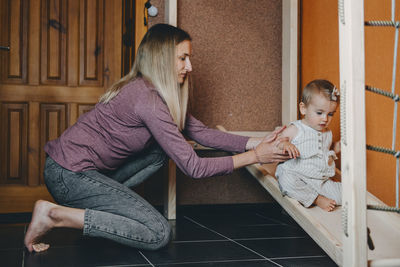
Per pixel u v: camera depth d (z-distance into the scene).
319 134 1.71
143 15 2.28
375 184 1.73
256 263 1.34
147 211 1.47
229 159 1.50
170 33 1.55
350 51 1.03
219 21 2.37
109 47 2.41
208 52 2.36
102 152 1.51
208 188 2.39
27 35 2.30
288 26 2.33
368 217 1.52
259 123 2.42
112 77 2.41
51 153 1.50
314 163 1.69
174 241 1.65
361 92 1.03
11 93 2.28
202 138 1.83
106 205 1.45
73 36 2.37
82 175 1.46
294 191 1.62
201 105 2.35
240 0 2.40
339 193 1.68
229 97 2.39
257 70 2.42
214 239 1.68
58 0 2.35
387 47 1.63
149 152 1.72
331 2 2.06
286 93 2.35
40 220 1.41
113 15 2.42
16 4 2.29
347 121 1.04
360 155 1.03
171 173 2.15
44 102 2.32
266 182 1.81
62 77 2.36
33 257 1.39
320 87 1.67
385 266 1.06
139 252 1.47
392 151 1.09
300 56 2.41
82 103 2.37
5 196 2.27
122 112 1.48
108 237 1.41
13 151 2.28
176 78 1.54
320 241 1.31
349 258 1.05
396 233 1.40
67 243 1.59
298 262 1.35
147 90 1.47
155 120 1.44
